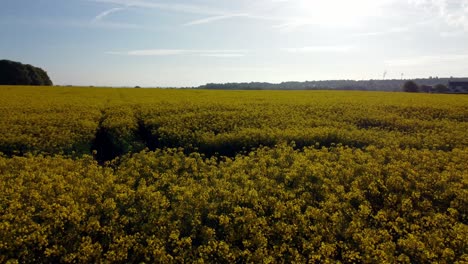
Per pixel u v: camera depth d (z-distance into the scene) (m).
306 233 7.83
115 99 32.62
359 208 9.27
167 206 8.79
